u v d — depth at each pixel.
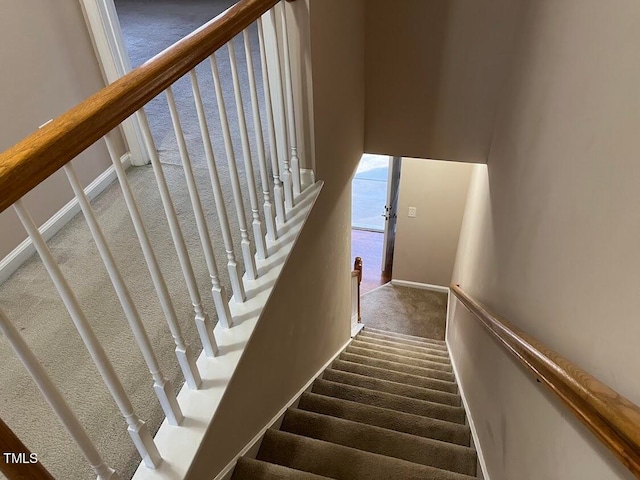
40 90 2.03
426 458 2.24
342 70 2.45
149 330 1.77
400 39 2.90
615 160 1.13
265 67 1.64
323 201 2.42
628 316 0.98
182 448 1.41
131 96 1.04
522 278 1.91
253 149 2.62
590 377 1.04
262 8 1.50
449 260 5.85
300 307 2.35
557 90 1.69
